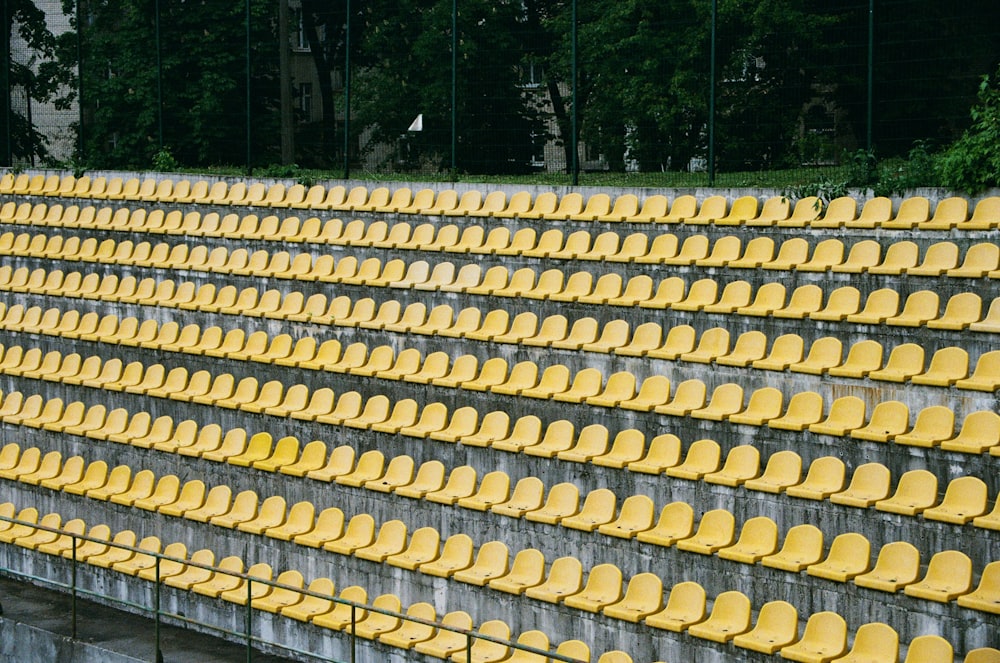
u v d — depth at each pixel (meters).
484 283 20.42
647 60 24.20
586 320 18.58
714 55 21.41
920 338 15.77
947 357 15.15
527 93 25.17
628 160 24.12
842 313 16.45
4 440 23.39
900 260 16.73
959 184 17.06
